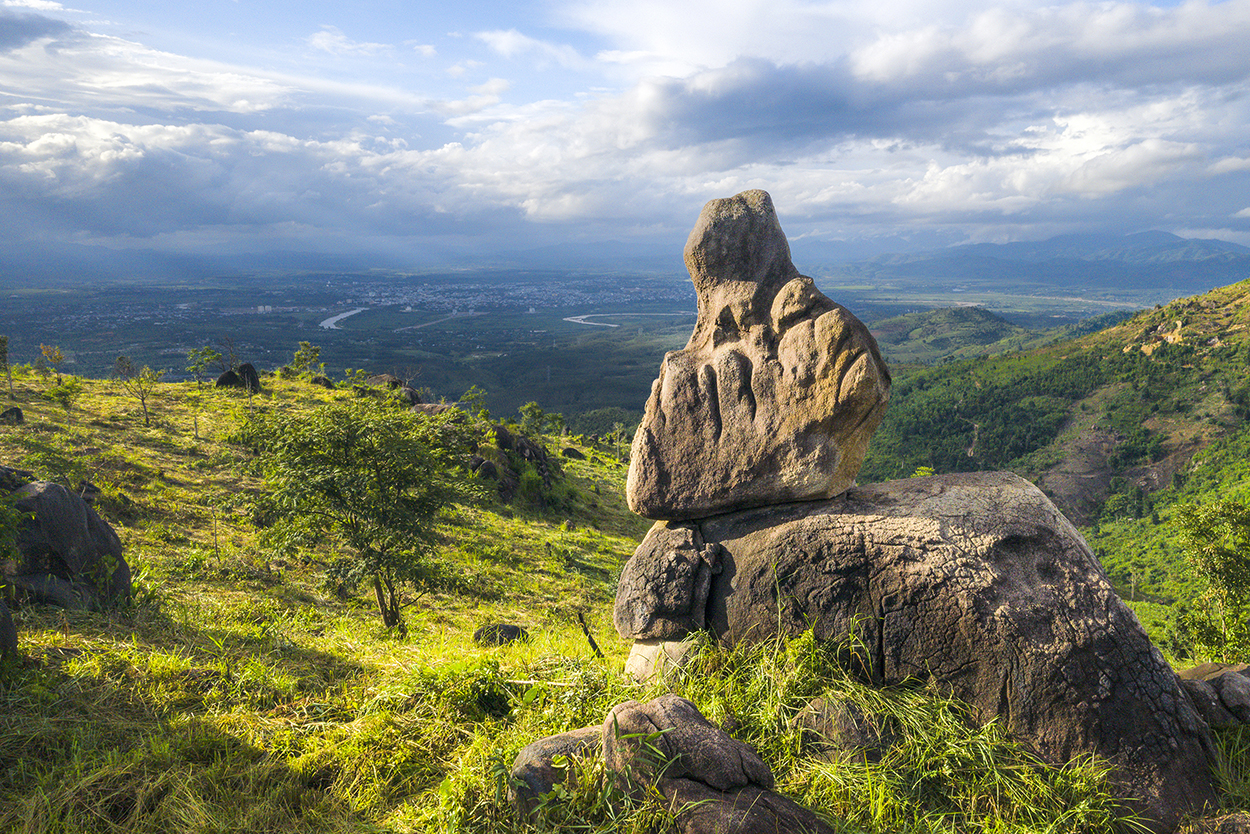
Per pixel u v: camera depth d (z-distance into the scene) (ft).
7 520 21.30
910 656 15.79
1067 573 15.53
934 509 16.63
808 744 14.85
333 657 23.43
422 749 15.84
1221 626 68.59
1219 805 13.67
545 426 236.43
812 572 16.98
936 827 12.71
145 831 12.56
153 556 50.80
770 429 18.07
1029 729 14.51
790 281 18.53
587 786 12.34
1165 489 400.88
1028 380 558.15
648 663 18.58
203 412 123.85
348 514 47.62
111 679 17.84
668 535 19.26
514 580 75.36
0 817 12.35
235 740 15.88
